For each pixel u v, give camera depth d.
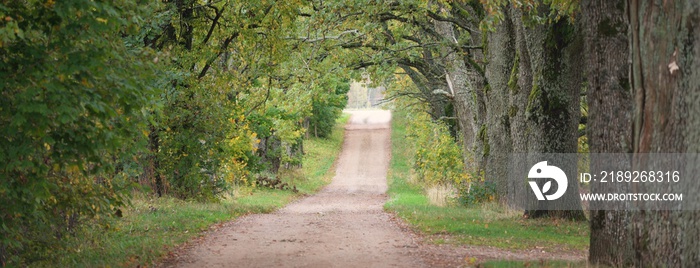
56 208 11.16
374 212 24.38
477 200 24.97
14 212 9.53
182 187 25.42
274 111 38.62
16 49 8.73
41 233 11.76
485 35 24.53
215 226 18.00
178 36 24.94
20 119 8.37
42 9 8.71
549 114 19.61
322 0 24.98
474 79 29.14
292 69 29.56
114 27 9.27
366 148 76.62
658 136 8.91
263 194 36.34
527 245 14.47
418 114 46.06
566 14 17.41
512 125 21.16
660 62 8.83
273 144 48.09
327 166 64.31
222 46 25.94
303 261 11.88
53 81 8.53
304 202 34.56
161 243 13.74
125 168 17.92
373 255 12.58
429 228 17.08
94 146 9.20
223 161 26.38
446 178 33.78
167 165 25.02
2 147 8.83
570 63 19.20
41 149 9.35
